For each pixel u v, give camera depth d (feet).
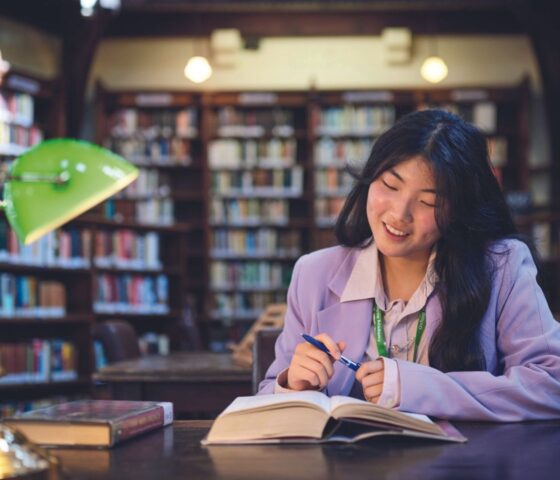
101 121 39.40
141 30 40.63
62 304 27.43
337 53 40.83
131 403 5.93
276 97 40.01
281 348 7.04
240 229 40.50
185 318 24.73
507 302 6.62
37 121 36.52
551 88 40.06
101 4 37.14
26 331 27.66
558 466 4.38
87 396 28.17
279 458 4.66
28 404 26.96
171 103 39.75
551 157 40.57
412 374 5.88
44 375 27.07
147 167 39.73
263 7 40.01
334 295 6.91
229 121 40.19
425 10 40.32
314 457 4.68
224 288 39.81
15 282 26.25
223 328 38.83
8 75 34.04
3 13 36.01
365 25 40.37
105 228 30.12
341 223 7.02
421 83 40.75
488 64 40.78
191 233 40.27
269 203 40.16
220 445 5.10
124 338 15.39
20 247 26.27
